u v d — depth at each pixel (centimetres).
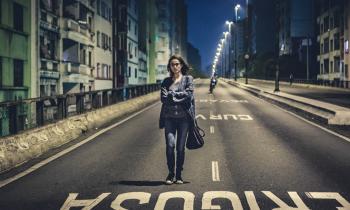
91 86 4684
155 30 9338
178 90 750
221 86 7706
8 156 955
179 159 786
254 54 16150
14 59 2981
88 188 776
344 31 7094
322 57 8581
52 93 3669
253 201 684
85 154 1130
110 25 5647
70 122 1437
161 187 778
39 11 3306
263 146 1252
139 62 7631
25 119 1136
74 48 4088
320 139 1397
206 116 2216
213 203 673
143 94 3250
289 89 6000
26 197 720
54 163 1010
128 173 899
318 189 760
